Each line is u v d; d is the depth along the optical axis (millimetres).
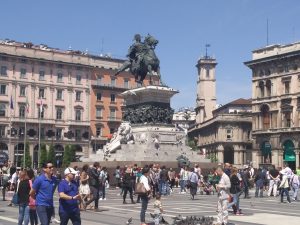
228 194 20078
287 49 94000
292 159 91625
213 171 43469
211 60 165750
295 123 90938
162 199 34219
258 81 99500
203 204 30062
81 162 53438
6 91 108688
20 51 110625
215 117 127875
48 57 114188
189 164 48000
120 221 21047
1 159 105812
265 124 98250
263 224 20484
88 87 119750
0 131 107438
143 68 53625
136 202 30984
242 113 126000
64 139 114938
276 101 95062
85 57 119812
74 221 14445
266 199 36875
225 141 124938
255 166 99000
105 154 52250
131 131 52062
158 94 51594
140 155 49219
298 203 33062
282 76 94000
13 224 19859
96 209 25906
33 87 112000
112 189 44969
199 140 150375
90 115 119625
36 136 111562
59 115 115438
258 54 100125
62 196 14297
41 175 15453
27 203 17281
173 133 51688
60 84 115812
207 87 165125
